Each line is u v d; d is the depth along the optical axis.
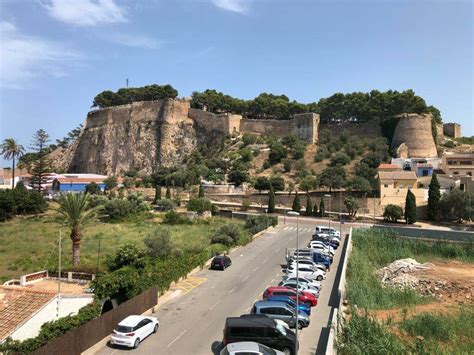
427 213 86.56
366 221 87.12
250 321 25.84
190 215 87.44
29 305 28.92
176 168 142.38
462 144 148.12
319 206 97.94
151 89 193.12
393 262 51.06
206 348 26.53
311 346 26.39
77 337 25.23
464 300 39.56
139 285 33.78
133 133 176.88
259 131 162.75
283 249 58.94
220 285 41.16
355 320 27.25
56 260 50.25
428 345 26.53
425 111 142.62
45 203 100.81
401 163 116.94
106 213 85.69
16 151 120.56
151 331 28.67
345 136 141.88
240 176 124.19
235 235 61.19
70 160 193.88
